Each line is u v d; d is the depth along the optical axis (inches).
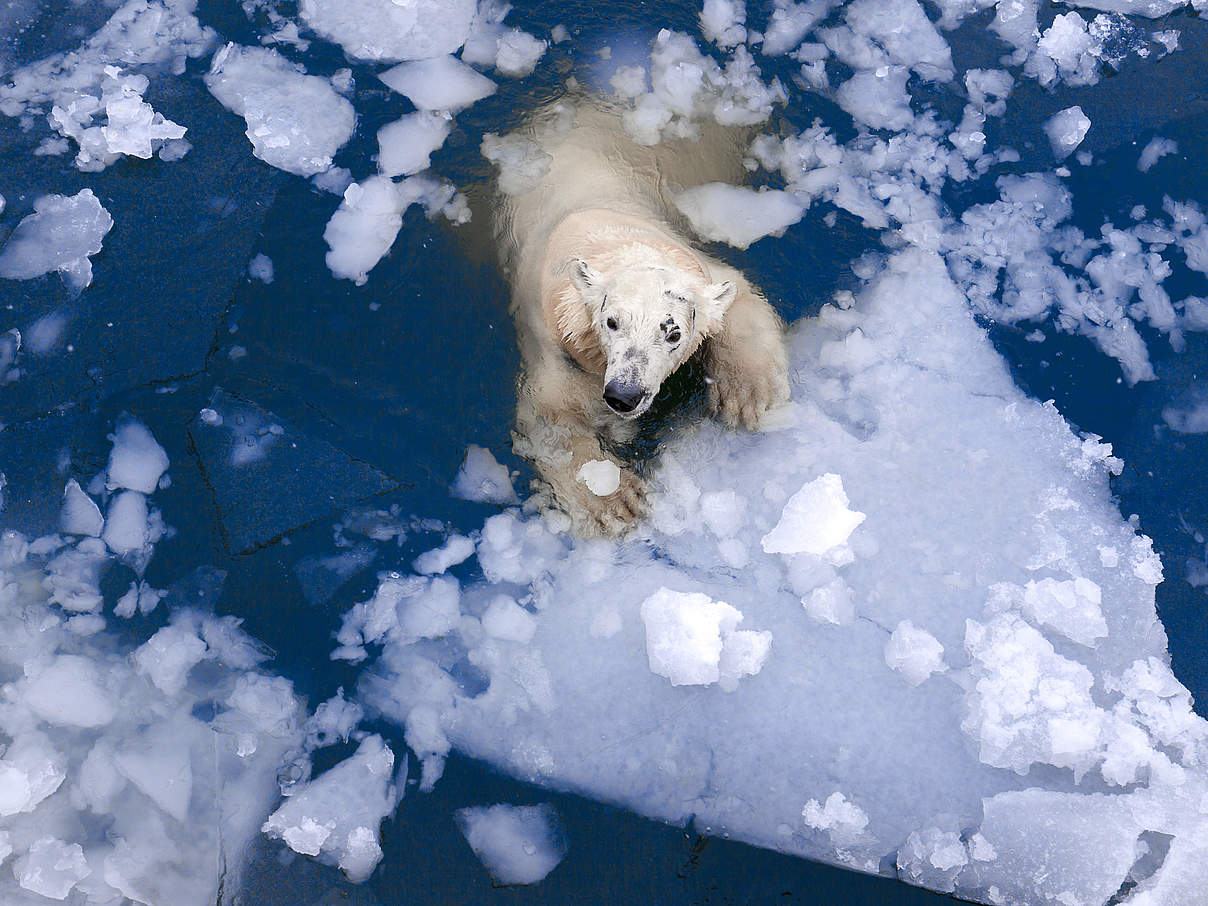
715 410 211.9
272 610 205.2
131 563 206.7
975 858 196.7
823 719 202.2
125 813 199.2
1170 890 195.0
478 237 217.3
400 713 202.2
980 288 217.3
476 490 209.0
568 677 203.9
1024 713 201.0
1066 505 208.8
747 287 213.8
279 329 214.8
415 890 195.6
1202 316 215.5
